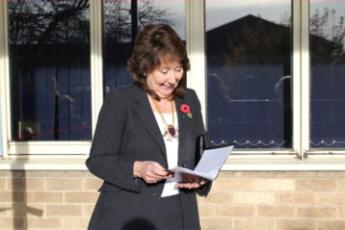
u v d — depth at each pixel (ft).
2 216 18.61
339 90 18.28
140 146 10.01
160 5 18.51
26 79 19.01
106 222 10.12
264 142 18.57
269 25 18.37
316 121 18.40
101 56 18.62
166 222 10.04
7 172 18.47
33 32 18.86
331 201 17.81
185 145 10.21
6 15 18.84
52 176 18.40
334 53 18.19
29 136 19.10
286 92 18.45
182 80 10.50
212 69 18.57
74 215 18.43
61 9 18.75
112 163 9.91
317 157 18.33
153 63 9.83
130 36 18.63
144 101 10.16
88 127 18.92
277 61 18.42
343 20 18.11
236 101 18.58
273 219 17.97
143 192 10.00
